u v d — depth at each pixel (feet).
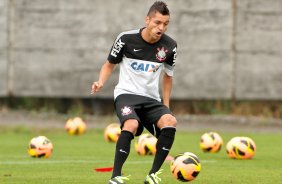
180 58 200.44
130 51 81.25
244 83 201.67
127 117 77.25
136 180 87.97
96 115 208.23
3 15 200.23
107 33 200.23
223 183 85.76
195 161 81.05
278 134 181.16
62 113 209.05
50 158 117.29
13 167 102.63
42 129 183.01
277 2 200.75
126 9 199.62
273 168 103.30
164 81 85.20
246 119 201.98
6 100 209.46
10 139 161.17
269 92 202.18
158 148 78.13
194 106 208.23
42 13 200.54
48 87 201.67
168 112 79.15
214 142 127.65
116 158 75.92
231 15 200.54
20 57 201.26
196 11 199.82
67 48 200.95
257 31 200.95
